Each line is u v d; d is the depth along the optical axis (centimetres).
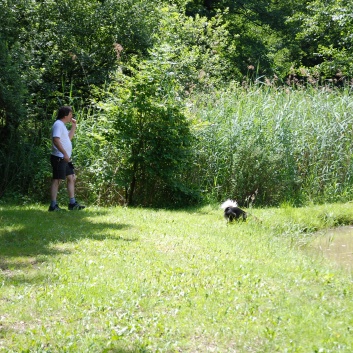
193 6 3641
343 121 1580
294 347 520
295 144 1541
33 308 608
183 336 546
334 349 518
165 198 1465
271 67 3969
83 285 682
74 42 2059
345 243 1077
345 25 2819
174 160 1386
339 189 1523
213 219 1199
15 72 1540
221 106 1614
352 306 637
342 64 2761
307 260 862
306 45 4134
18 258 818
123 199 1451
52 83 2023
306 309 618
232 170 1484
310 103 1669
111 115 1424
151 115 1407
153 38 2177
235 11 3941
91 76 2081
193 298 652
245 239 996
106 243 909
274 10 4047
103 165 1426
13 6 1925
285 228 1138
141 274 736
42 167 1476
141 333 552
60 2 2075
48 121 1630
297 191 1504
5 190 1467
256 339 539
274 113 1606
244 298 654
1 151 1498
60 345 521
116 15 2103
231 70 3634
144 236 976
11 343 525
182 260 815
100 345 521
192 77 1986
